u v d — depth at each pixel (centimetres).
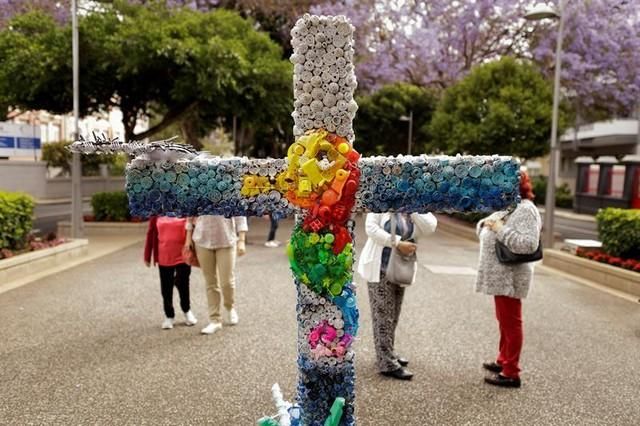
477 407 346
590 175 2108
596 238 1357
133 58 1075
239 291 650
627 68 1666
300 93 227
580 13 1617
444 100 1556
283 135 2078
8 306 568
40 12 1231
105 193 1247
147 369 399
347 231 226
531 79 1381
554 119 1026
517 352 378
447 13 1791
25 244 803
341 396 235
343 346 229
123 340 464
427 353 446
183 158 229
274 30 1836
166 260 490
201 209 231
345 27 223
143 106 1351
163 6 1261
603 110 1831
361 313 569
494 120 1306
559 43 1021
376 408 342
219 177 228
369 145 2344
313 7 1691
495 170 223
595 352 457
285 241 1106
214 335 479
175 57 1072
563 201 2422
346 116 227
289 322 522
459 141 1382
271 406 341
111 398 349
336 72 224
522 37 1767
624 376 402
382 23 1812
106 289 650
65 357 421
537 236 364
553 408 346
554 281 772
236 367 404
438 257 963
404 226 386
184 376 387
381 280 388
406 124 2305
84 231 1162
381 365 394
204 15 1248
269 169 229
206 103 1270
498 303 383
